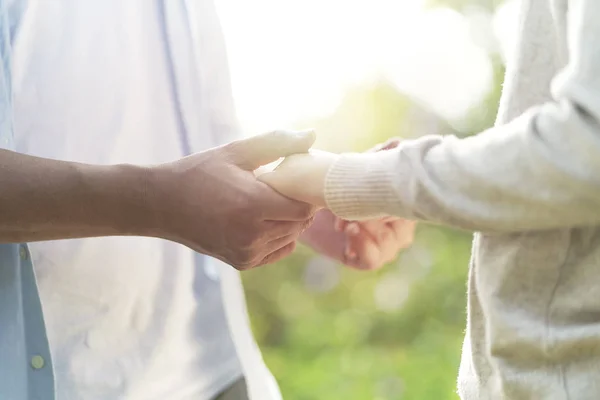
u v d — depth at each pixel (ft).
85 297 3.86
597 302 2.70
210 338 4.26
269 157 3.56
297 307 12.53
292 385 10.65
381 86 12.28
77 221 3.41
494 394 2.97
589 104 2.43
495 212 2.68
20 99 3.81
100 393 3.90
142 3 4.11
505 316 2.85
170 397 4.09
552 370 2.78
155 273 4.06
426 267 12.16
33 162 3.36
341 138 12.29
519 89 2.96
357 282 12.50
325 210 4.51
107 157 4.02
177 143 4.21
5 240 3.38
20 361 3.49
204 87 4.24
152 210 3.45
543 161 2.54
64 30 3.91
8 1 3.78
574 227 2.78
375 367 10.80
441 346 10.94
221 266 4.20
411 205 2.85
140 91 4.11
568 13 2.71
